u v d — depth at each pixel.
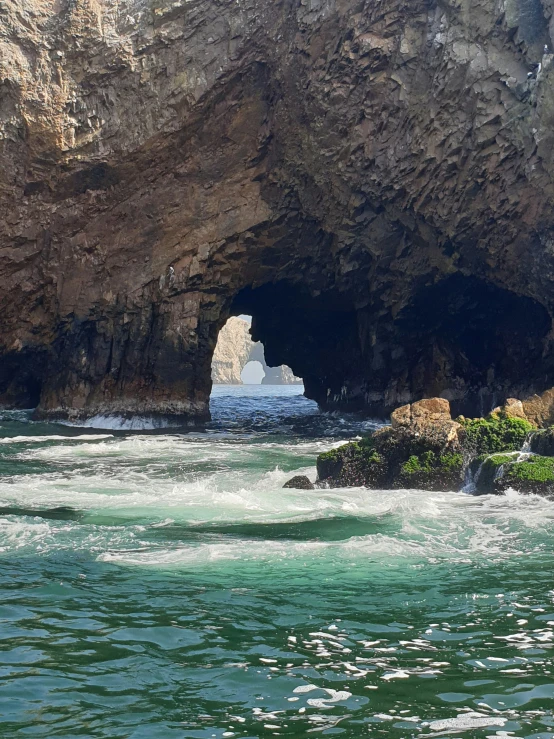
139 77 26.03
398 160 23.00
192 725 4.54
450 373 27.45
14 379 28.92
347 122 23.64
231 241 26.50
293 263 26.91
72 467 15.76
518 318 26.48
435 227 23.48
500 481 11.91
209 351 27.11
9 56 26.11
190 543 8.69
